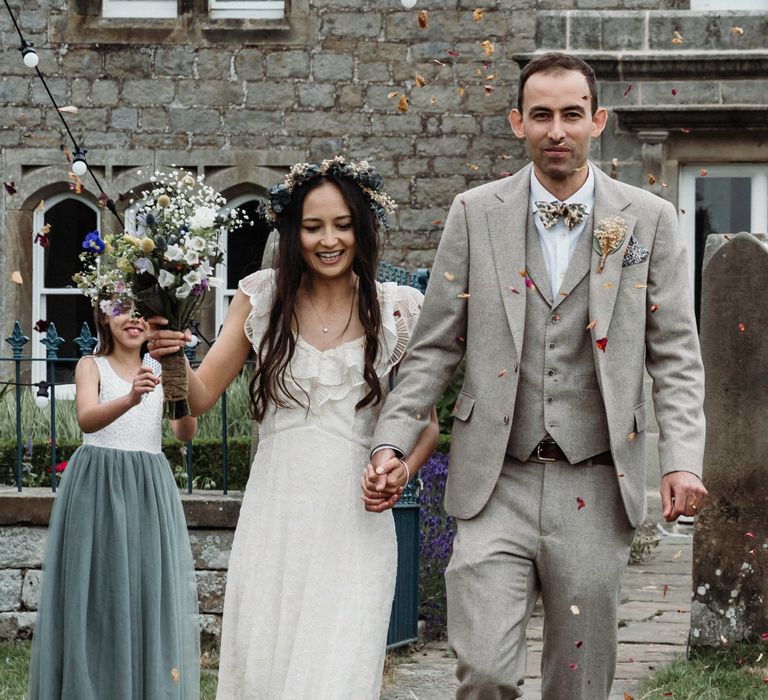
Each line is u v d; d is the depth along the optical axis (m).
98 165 12.72
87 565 5.09
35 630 5.22
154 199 4.44
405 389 4.12
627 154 11.58
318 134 12.66
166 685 5.12
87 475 5.16
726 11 11.54
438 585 7.20
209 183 12.69
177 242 4.25
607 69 11.52
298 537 4.02
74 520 5.13
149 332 4.26
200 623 6.70
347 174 4.12
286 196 4.11
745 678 5.80
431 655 6.66
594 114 4.18
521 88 4.17
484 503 4.07
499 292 4.08
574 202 4.11
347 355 4.10
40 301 12.90
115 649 5.07
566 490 4.03
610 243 4.02
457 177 12.55
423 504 7.47
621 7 11.97
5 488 7.15
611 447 3.98
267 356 4.08
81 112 12.76
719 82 11.46
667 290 4.07
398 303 4.24
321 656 3.94
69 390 12.53
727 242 6.21
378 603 4.04
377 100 12.63
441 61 12.58
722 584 6.19
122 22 12.74
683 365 4.05
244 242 12.84
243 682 4.06
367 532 4.08
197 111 12.72
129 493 5.14
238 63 12.72
